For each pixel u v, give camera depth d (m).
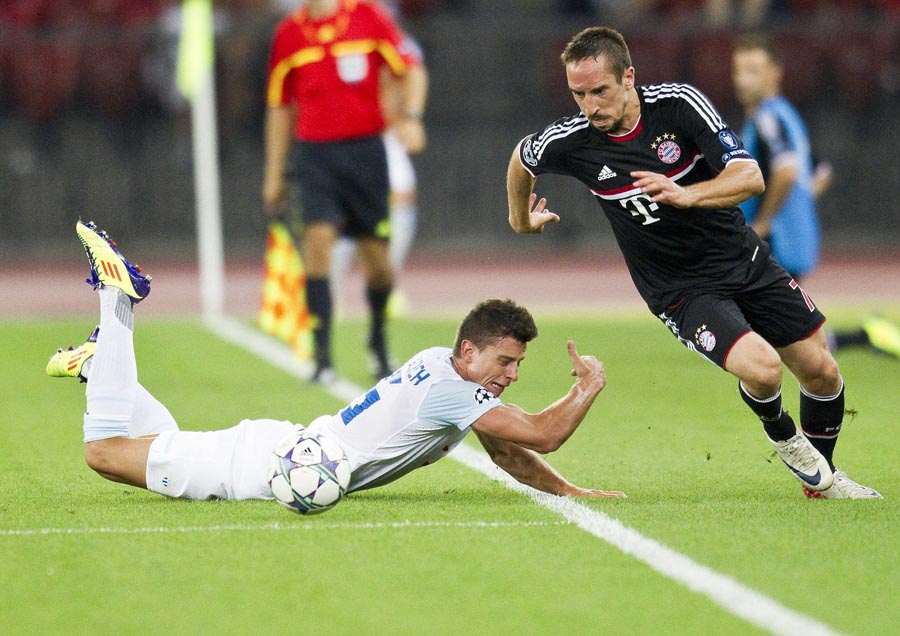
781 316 20.75
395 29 36.25
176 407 31.89
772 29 71.75
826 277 66.19
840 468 23.72
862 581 15.77
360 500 20.58
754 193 19.05
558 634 13.95
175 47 71.31
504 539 17.78
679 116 19.83
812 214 35.75
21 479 22.66
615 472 23.58
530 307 56.41
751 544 17.45
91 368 20.31
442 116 73.12
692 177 20.17
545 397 33.38
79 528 18.50
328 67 35.56
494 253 73.75
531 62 72.94
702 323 20.16
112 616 14.59
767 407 19.94
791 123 34.72
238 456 20.28
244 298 60.78
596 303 57.88
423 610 14.73
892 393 33.66
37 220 71.69
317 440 18.81
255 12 75.88
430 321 51.22
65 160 71.56
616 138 20.16
